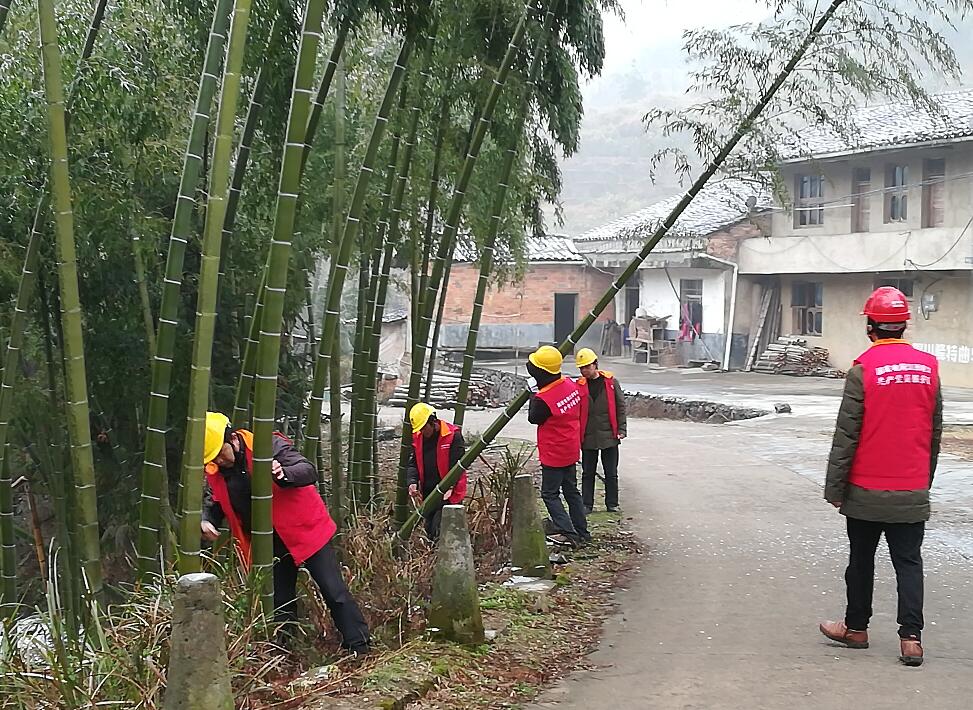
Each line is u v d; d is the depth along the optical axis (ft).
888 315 17.76
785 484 38.06
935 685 16.25
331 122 30.14
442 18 24.12
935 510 32.37
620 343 118.21
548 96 27.45
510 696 15.83
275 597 17.69
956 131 73.10
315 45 15.64
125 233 24.14
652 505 33.78
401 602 19.31
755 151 22.11
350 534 21.54
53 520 29.86
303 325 32.63
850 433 17.60
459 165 29.53
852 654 18.13
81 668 13.42
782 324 97.91
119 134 21.70
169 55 22.75
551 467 26.73
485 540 26.81
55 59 15.19
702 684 16.44
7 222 22.18
